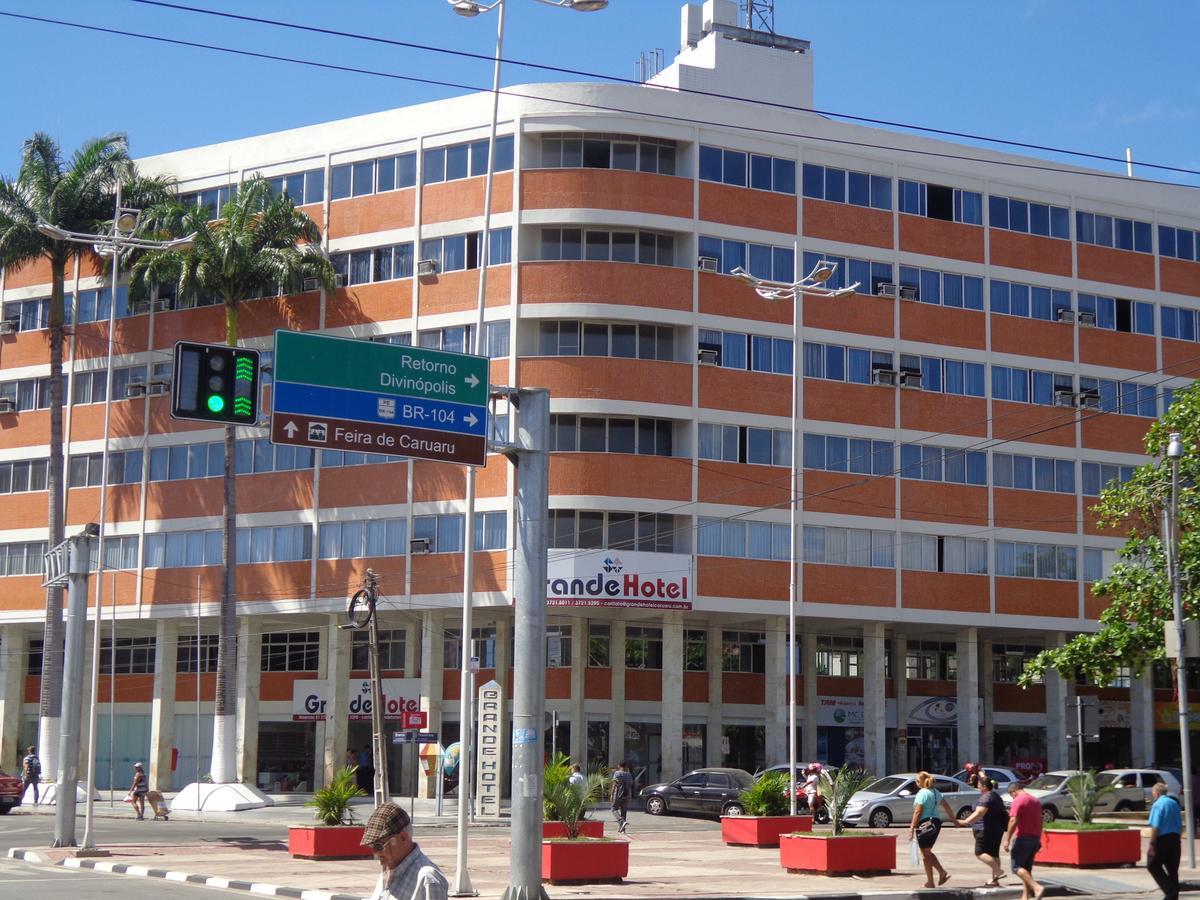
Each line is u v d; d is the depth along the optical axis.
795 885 24.05
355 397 20.69
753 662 58.16
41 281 63.16
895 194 57.56
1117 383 61.06
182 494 58.66
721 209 54.28
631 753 54.84
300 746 59.56
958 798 41.81
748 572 53.09
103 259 58.69
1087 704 38.94
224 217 54.69
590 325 52.81
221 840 34.88
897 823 40.88
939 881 24.31
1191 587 35.41
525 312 52.31
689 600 51.53
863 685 59.88
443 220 54.62
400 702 55.50
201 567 57.81
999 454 58.34
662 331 53.41
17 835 36.12
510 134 53.59
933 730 61.06
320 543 55.62
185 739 60.59
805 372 55.00
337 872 25.83
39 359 62.66
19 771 63.72
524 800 20.36
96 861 28.28
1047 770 61.34
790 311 55.00
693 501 52.53
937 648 62.00
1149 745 61.44
